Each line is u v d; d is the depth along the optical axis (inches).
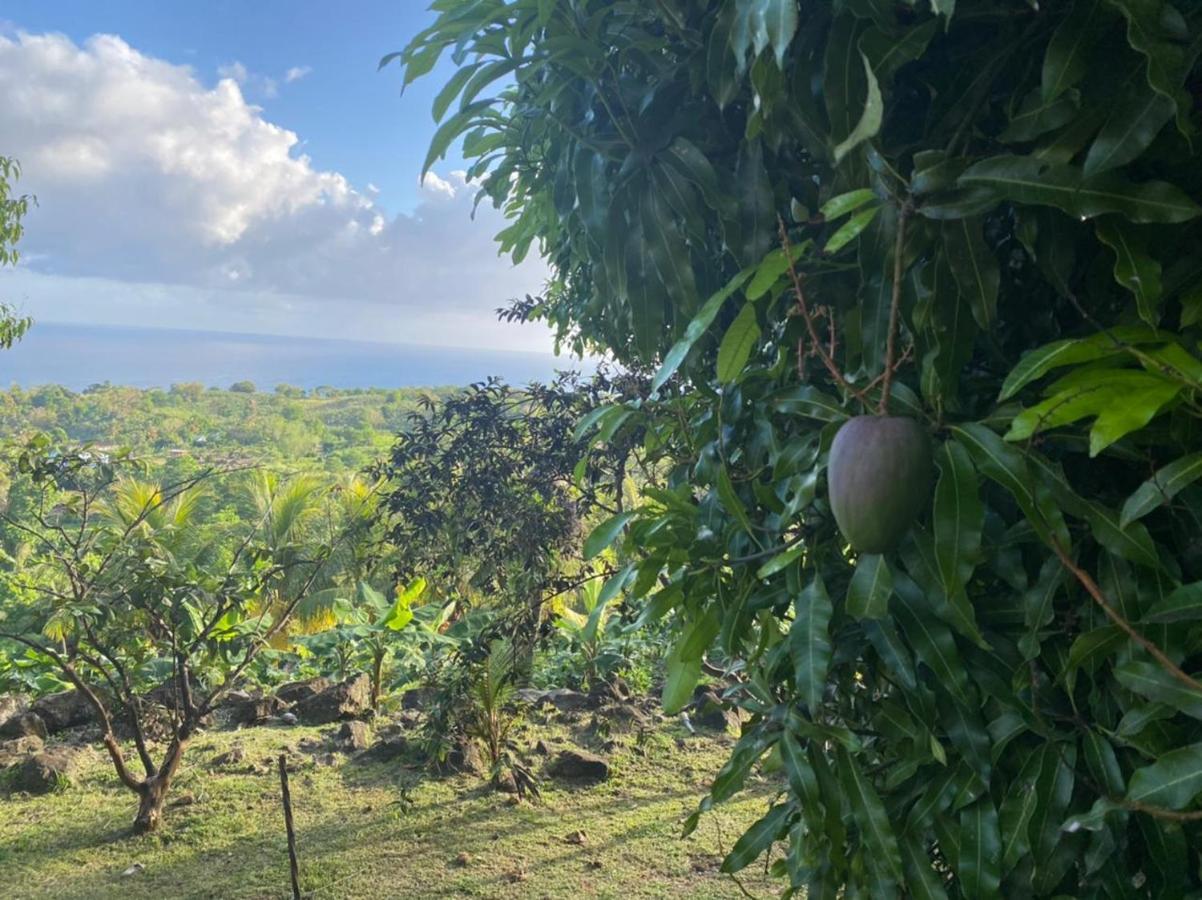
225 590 186.7
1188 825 47.7
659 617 65.9
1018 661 51.9
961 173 39.9
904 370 52.6
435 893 146.9
